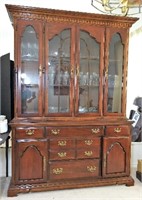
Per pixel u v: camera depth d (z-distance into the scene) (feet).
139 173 9.71
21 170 8.10
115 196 8.24
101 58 8.82
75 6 10.56
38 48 8.23
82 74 8.80
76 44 8.53
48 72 8.41
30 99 8.36
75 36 8.48
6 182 9.16
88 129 8.59
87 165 8.66
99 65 8.86
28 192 8.17
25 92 8.32
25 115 8.25
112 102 9.14
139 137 11.69
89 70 8.86
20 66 8.14
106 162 8.84
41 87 8.35
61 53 8.50
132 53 11.32
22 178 8.12
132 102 11.51
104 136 8.77
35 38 8.23
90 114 8.83
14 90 8.23
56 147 8.32
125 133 9.02
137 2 8.04
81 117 8.73
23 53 8.20
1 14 9.68
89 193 8.41
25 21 8.00
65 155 8.41
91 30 8.63
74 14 8.21
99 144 8.75
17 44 8.02
